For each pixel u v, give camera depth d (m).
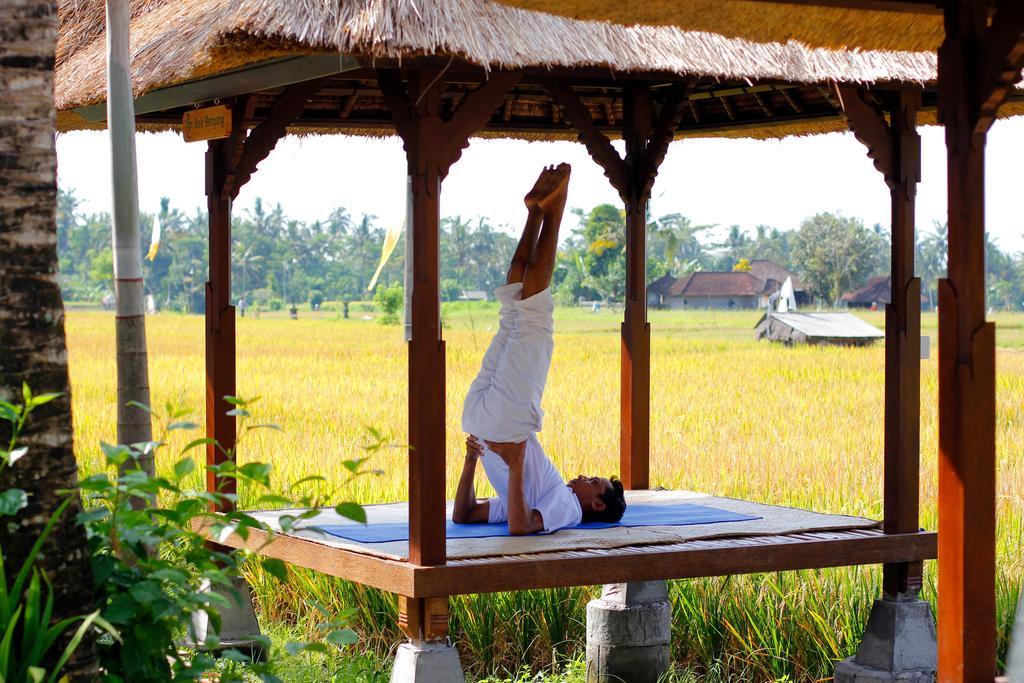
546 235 5.69
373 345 34.06
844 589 6.93
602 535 5.66
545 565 5.15
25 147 3.63
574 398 16.94
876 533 5.85
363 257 101.88
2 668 3.30
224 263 6.37
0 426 3.57
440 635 5.06
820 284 81.69
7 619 3.42
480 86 5.11
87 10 7.27
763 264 87.38
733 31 4.64
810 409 16.38
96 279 91.06
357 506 3.74
